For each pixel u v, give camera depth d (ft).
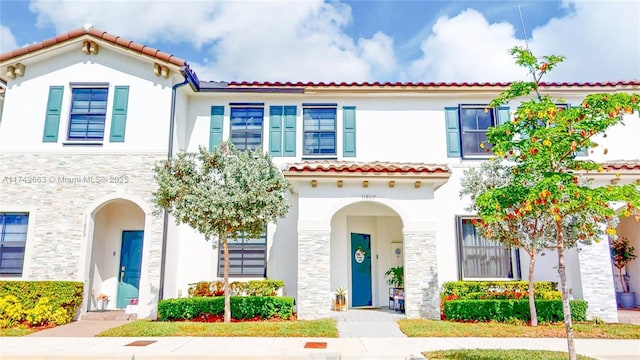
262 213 41.65
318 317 45.37
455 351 30.86
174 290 51.98
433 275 46.39
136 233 55.62
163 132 50.93
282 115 58.23
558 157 25.77
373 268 58.59
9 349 31.99
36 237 48.62
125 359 29.94
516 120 26.91
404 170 46.96
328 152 57.82
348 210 54.70
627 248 56.13
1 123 51.37
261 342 34.24
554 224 39.70
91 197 49.62
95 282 52.49
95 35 51.42
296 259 53.52
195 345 33.06
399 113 58.80
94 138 51.57
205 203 40.55
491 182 42.37
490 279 53.47
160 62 50.80
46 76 52.65
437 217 55.06
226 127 57.57
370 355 30.01
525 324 42.42
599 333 37.93
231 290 50.26
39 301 43.24
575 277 47.60
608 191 23.66
